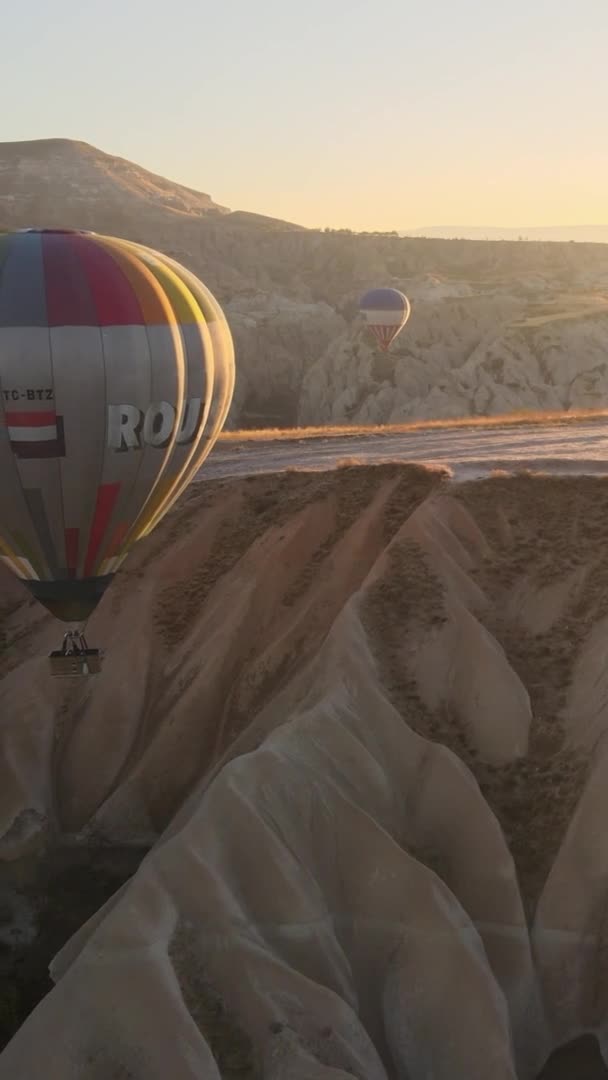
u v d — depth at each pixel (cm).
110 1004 1656
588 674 2239
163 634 2716
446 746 2173
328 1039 1700
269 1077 1639
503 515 2525
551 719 2198
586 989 1920
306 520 2717
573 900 1955
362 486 2747
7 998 2066
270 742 2059
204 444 2203
